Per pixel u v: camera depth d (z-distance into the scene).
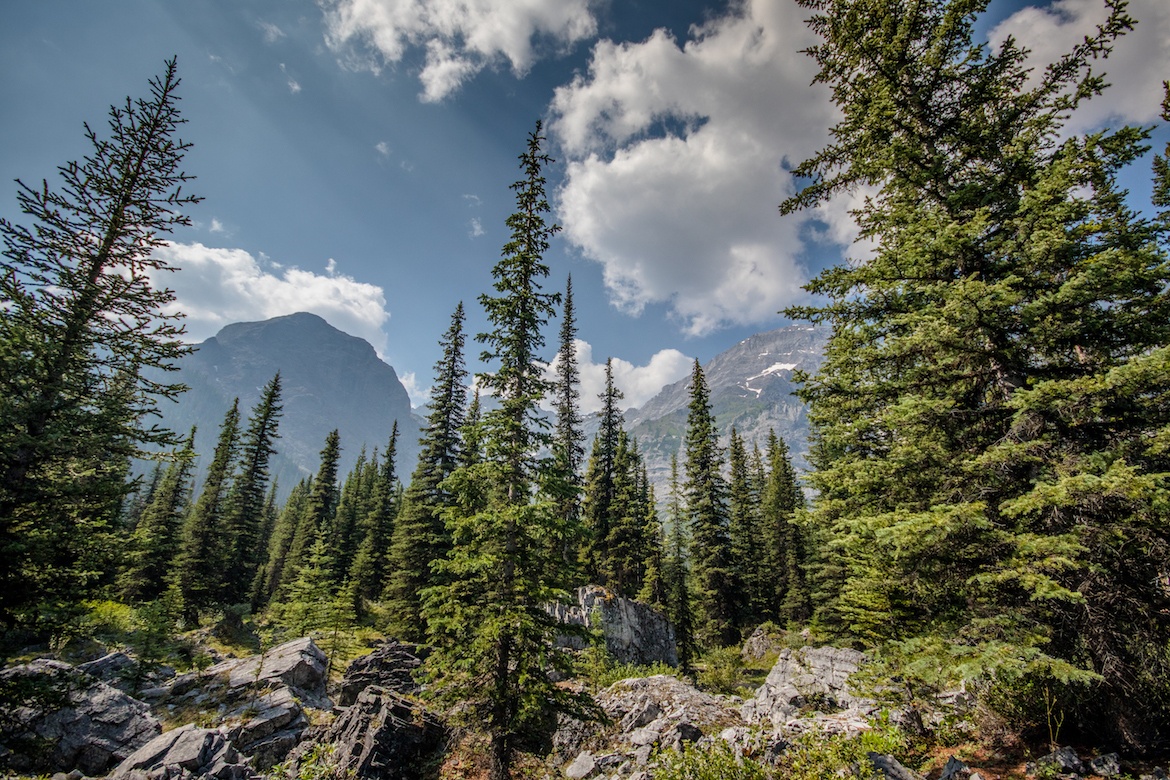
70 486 11.59
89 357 12.42
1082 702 7.53
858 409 10.27
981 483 8.52
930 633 8.66
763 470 64.19
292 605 30.94
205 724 17.41
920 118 10.97
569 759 14.34
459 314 34.69
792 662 23.05
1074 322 7.90
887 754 7.92
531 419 15.59
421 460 32.53
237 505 41.38
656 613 36.50
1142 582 7.14
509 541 14.09
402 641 27.62
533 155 17.20
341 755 13.98
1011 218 8.99
